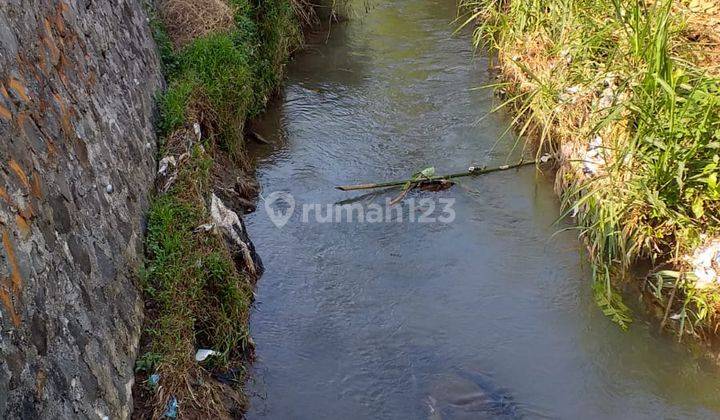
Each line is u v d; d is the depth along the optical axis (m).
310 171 7.35
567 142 6.91
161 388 4.15
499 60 9.12
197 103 6.83
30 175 3.48
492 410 4.62
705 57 6.43
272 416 4.58
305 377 4.91
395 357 5.07
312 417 4.59
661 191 5.58
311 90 9.08
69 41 4.70
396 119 8.33
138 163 5.48
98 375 3.63
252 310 5.49
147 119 6.17
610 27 6.44
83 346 3.55
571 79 7.02
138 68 6.35
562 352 5.11
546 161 7.27
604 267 5.68
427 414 4.61
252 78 7.88
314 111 8.56
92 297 3.85
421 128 8.11
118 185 4.85
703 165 5.46
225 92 7.20
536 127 7.66
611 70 6.20
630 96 6.00
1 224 3.04
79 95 4.59
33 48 4.00
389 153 7.64
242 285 5.43
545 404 4.70
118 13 6.27
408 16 11.31
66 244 3.70
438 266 5.97
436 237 6.32
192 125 6.46
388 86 9.11
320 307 5.54
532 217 6.55
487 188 6.98
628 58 6.27
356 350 5.14
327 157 7.60
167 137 6.28
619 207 5.63
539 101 7.20
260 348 5.14
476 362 5.03
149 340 4.46
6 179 3.21
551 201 6.77
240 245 5.76
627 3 6.96
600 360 5.04
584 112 6.77
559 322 5.38
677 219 5.53
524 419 4.57
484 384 4.83
